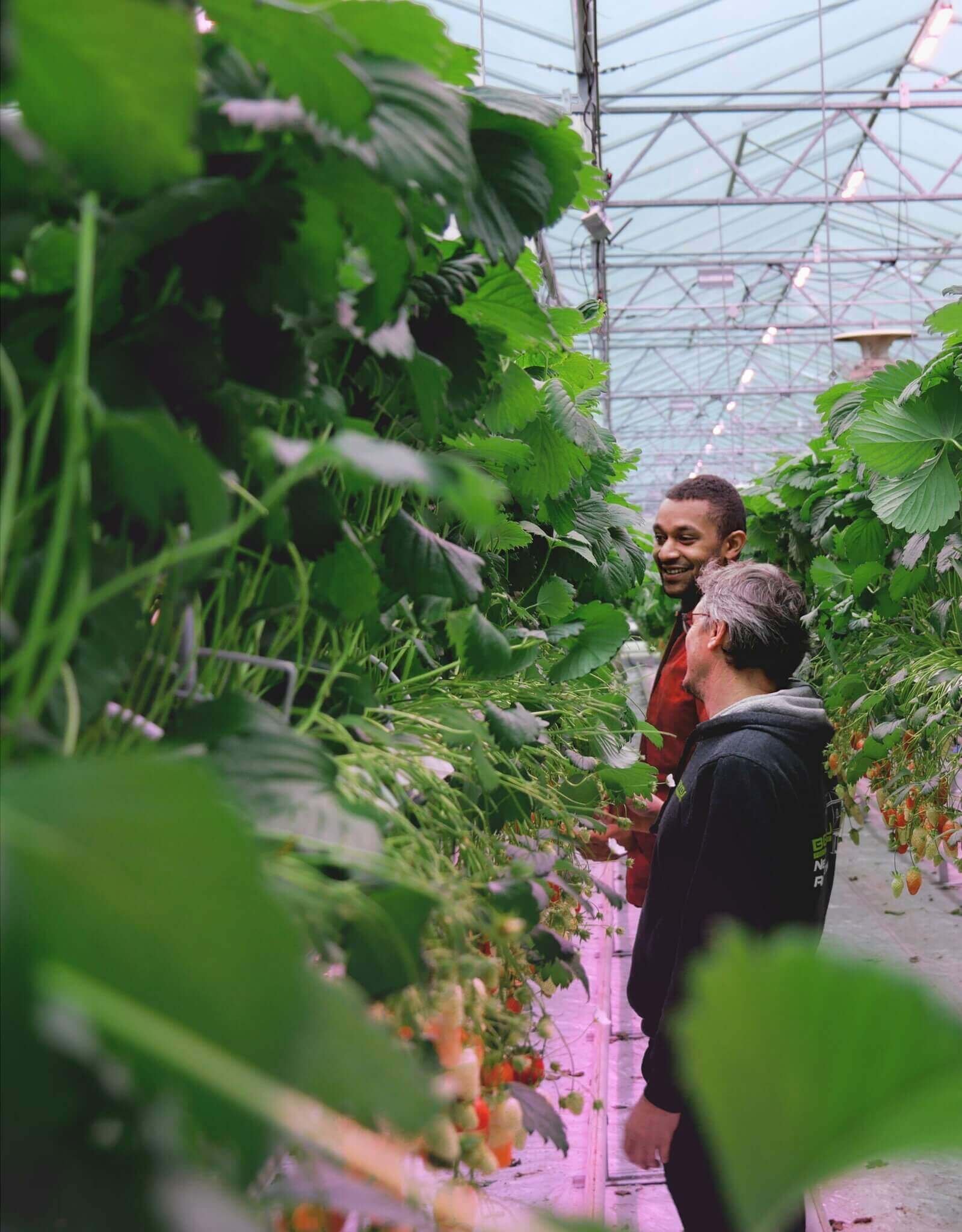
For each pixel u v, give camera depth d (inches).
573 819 55.3
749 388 844.6
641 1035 128.6
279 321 28.4
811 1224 96.1
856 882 198.4
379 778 34.6
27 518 20.7
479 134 34.6
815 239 565.0
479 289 40.3
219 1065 12.1
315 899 23.0
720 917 64.6
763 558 251.6
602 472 82.7
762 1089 9.6
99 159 16.8
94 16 14.5
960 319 104.8
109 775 11.6
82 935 12.0
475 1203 28.6
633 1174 101.1
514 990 40.3
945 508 115.5
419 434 45.1
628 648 361.7
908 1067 9.3
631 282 546.0
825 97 378.3
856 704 128.9
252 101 23.8
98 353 23.6
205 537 21.1
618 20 294.0
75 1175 12.6
